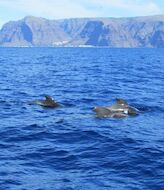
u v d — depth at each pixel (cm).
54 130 1825
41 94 3038
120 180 1203
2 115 2183
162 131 1839
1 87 3481
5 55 12150
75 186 1155
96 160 1388
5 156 1423
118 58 10619
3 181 1187
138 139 1678
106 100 2762
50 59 9481
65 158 1409
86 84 3822
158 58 10975
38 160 1384
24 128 1861
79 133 1770
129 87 3591
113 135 1741
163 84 3888
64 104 2545
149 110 2362
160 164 1348
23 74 4959
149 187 1151
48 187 1148
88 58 10356
